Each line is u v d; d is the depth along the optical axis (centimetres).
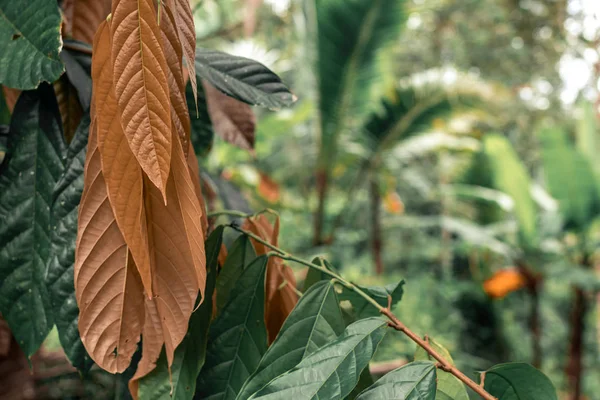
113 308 74
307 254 627
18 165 85
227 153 436
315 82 556
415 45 1009
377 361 406
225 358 83
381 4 486
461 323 748
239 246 91
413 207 948
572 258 648
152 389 81
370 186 695
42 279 83
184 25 69
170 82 69
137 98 64
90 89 91
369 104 564
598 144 621
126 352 75
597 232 627
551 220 651
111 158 68
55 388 201
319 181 625
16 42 72
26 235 84
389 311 79
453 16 1003
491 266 793
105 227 73
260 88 92
